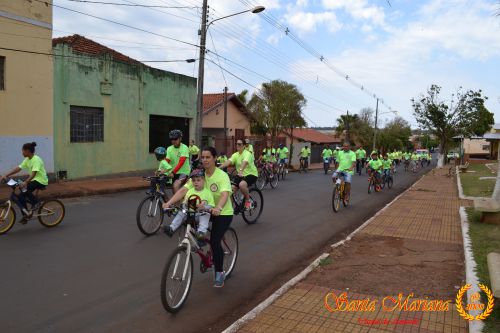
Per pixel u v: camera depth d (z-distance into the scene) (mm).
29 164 8055
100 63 16031
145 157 18625
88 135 15883
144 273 5742
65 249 6770
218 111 28891
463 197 13891
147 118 18578
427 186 18625
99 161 16328
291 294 4887
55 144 14531
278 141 33406
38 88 13781
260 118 31125
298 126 32500
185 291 4719
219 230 4949
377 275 5621
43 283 5262
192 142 17062
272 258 6766
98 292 5031
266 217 10062
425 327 4043
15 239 7320
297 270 6266
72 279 5434
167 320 4375
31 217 8047
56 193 12156
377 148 60156
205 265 5094
